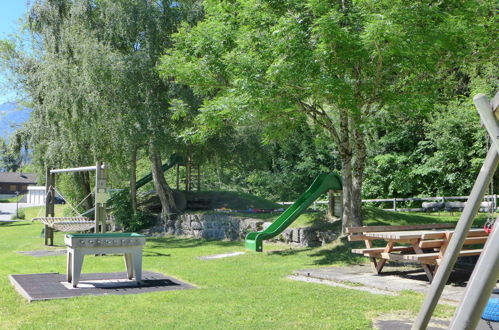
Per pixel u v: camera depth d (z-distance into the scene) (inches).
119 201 816.3
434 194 916.6
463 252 314.5
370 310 238.7
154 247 601.6
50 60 669.9
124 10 660.1
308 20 427.8
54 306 251.9
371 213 574.6
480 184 96.7
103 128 641.6
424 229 387.2
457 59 432.1
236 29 473.7
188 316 228.2
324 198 1109.1
